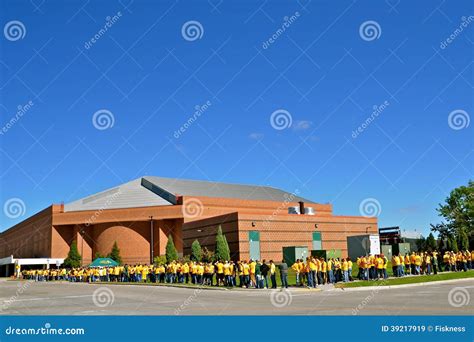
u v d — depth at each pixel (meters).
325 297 23.38
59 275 72.50
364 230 79.12
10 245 134.62
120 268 54.09
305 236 69.50
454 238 62.56
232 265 34.44
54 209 94.44
